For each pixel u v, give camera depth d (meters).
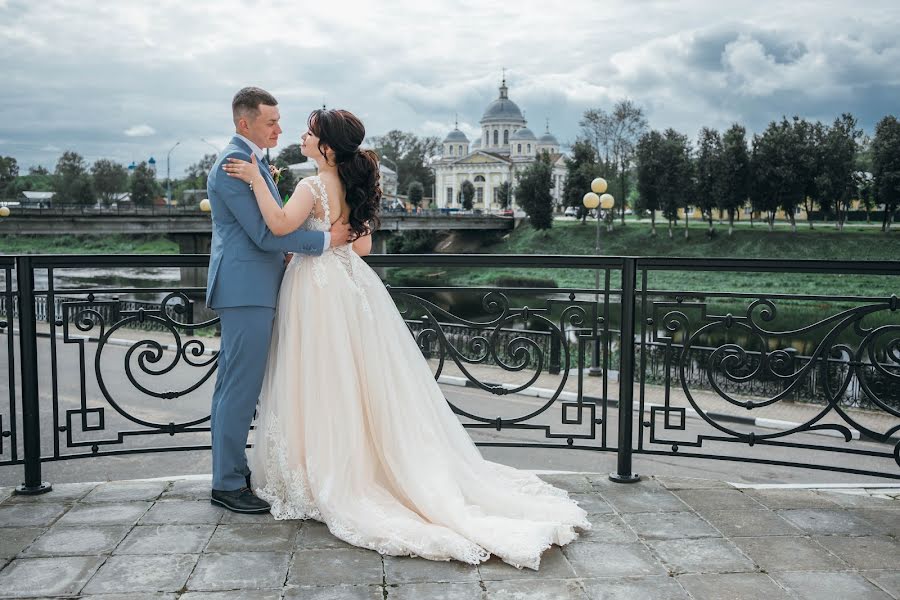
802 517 2.90
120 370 12.24
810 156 56.25
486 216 68.06
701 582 2.32
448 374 12.29
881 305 3.16
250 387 2.86
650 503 3.05
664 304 3.34
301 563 2.42
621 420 3.36
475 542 2.52
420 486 2.72
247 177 2.68
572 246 64.50
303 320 2.82
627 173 66.94
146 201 99.44
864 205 68.69
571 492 3.19
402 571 2.37
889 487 3.34
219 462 2.90
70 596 2.17
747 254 55.34
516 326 24.36
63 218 37.31
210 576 2.31
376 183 2.93
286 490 2.85
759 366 3.31
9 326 3.07
